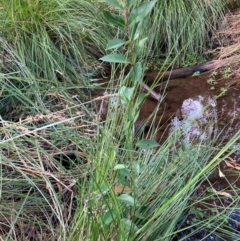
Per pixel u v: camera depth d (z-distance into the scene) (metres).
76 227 1.29
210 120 2.13
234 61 2.68
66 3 2.74
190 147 1.73
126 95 1.21
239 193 1.67
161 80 2.58
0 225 1.49
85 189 1.46
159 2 3.00
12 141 1.44
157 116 2.20
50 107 2.02
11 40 2.42
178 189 1.47
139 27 1.12
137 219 1.34
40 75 2.39
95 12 2.83
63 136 1.64
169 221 1.42
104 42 2.76
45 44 2.43
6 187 1.56
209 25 3.09
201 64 2.72
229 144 1.15
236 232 1.52
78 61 2.60
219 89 2.43
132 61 1.16
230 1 3.24
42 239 1.48
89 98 2.26
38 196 1.57
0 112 2.04
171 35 2.99
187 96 2.38
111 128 1.57
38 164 1.52
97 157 1.44
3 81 1.94
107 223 1.19
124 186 1.24
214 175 1.76
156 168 1.53
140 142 1.25
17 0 2.53
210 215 1.59
